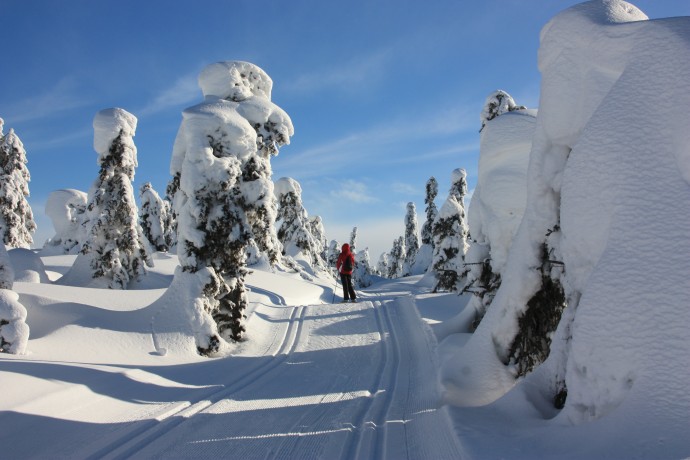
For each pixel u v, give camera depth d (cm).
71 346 943
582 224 401
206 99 1351
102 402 640
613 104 396
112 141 1922
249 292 1894
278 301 1969
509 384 518
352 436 520
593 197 391
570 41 484
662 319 308
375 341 1155
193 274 1159
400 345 1101
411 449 461
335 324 1366
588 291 356
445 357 809
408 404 639
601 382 337
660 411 289
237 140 1211
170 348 1041
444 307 1450
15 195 2955
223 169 1170
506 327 534
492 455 343
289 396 721
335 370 908
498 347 543
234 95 1342
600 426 316
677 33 381
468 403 525
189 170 1168
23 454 473
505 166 860
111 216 1930
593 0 500
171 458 470
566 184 422
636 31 419
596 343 341
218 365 957
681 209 326
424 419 536
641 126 370
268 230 1273
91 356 912
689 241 314
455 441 394
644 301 320
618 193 366
